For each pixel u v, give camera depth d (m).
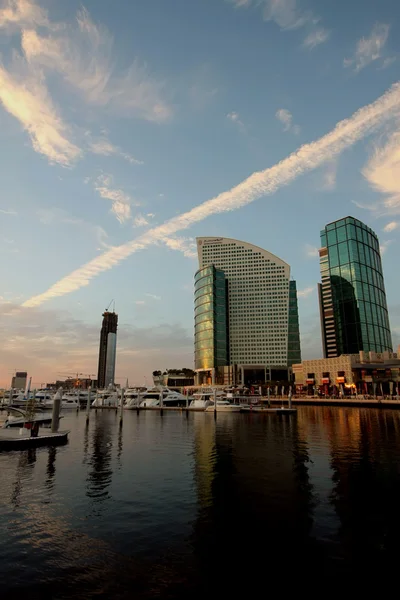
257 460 33.16
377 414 91.56
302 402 149.50
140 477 27.08
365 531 16.91
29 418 55.31
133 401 138.50
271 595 11.96
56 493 23.27
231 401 143.12
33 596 11.97
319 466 30.33
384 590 12.21
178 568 13.72
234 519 18.48
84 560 14.38
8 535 16.78
